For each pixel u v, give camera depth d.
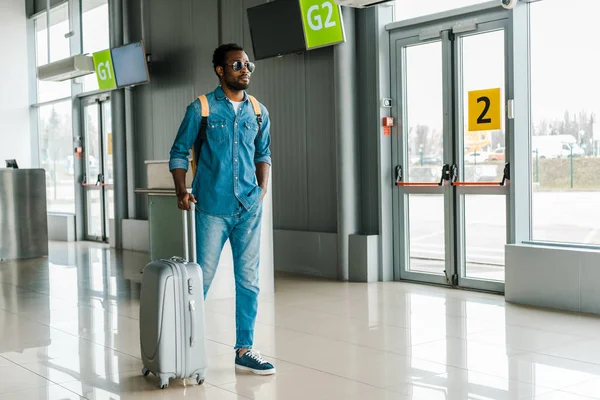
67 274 8.08
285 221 8.14
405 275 7.07
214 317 5.48
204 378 3.70
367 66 7.11
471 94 6.38
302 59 7.72
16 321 5.39
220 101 3.71
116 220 10.99
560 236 5.83
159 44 10.19
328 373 3.79
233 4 8.64
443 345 4.38
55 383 3.71
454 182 6.51
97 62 10.88
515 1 5.76
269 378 3.73
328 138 7.47
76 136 12.46
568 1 5.66
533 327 4.84
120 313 5.67
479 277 6.41
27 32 14.05
